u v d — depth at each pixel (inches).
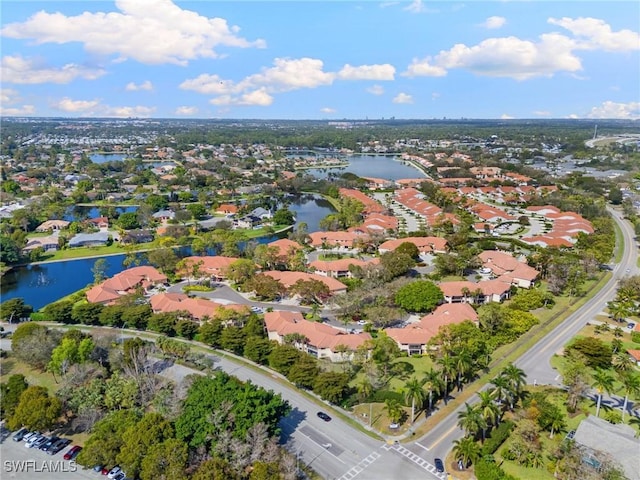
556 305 6761.8
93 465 3535.9
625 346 5497.1
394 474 3567.9
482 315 5797.2
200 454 3467.0
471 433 3858.3
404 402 4389.8
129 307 6279.5
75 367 4648.1
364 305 6358.3
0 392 4377.5
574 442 3646.7
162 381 4598.9
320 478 3521.2
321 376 4456.2
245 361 5275.6
